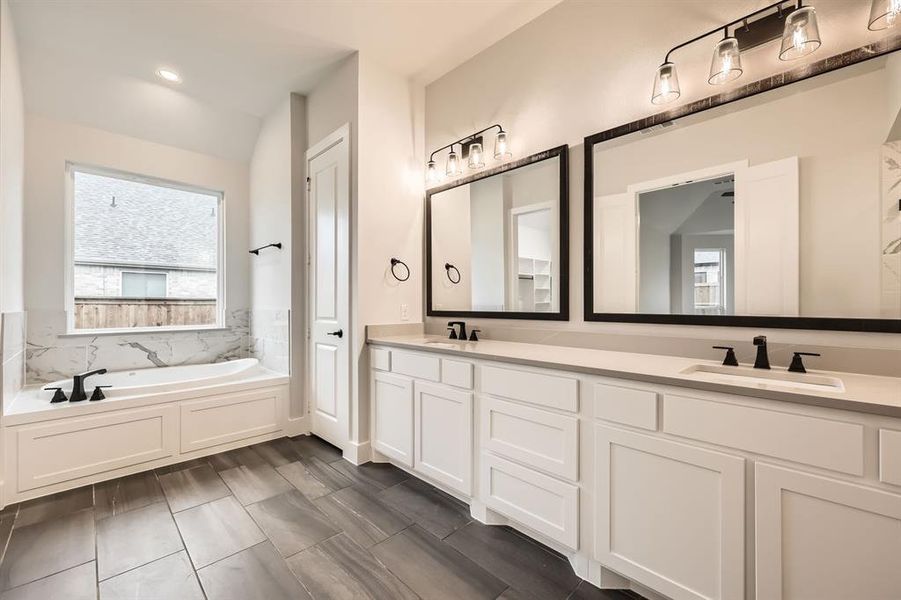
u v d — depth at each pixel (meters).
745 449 1.11
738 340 1.54
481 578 1.49
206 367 3.36
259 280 3.60
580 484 1.47
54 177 2.85
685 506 1.22
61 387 2.55
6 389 2.13
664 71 1.60
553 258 2.12
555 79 2.15
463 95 2.66
